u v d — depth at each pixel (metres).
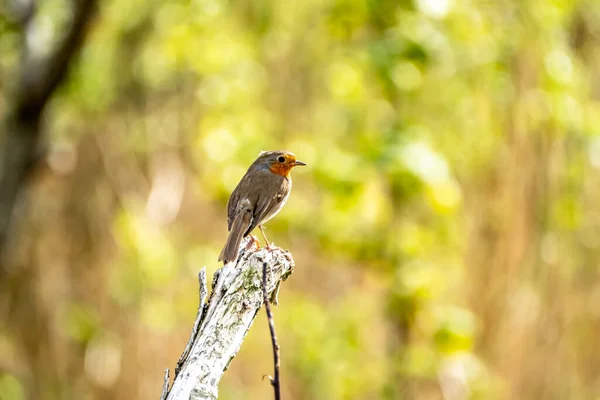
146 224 15.71
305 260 16.34
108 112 16.86
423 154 11.66
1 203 14.30
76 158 16.69
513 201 13.54
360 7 12.42
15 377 16.08
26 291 16.25
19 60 14.40
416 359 12.81
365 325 15.79
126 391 15.79
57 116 16.55
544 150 13.70
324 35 15.92
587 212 15.01
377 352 15.52
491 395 13.29
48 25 14.44
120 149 16.75
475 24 12.66
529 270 13.79
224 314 5.14
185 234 16.30
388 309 12.95
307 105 16.52
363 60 12.80
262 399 16.25
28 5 13.92
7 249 14.67
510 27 13.33
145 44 16.78
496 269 13.64
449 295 13.91
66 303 16.22
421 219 13.70
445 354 12.59
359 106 13.48
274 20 15.78
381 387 14.25
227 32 15.49
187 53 14.63
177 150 16.72
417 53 11.88
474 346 13.70
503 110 13.59
